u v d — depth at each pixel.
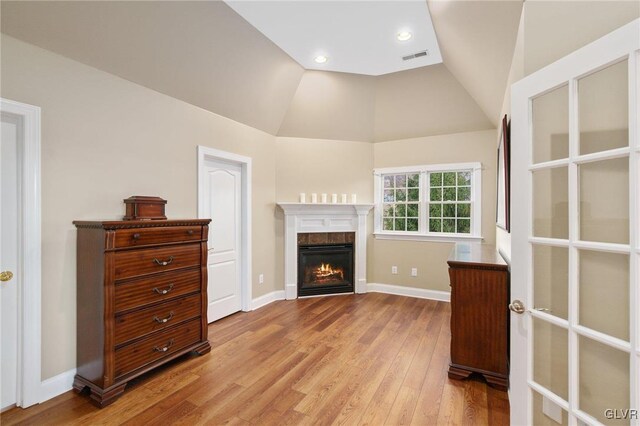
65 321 2.19
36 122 2.04
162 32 2.51
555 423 1.36
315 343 2.96
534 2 1.58
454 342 2.36
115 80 2.53
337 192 4.72
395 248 4.72
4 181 1.97
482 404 2.03
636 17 1.21
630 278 1.03
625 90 1.10
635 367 1.02
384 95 4.29
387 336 3.12
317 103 4.27
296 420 1.88
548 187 1.38
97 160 2.41
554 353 1.37
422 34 2.97
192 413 1.94
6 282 1.97
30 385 2.01
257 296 4.11
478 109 4.02
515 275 1.44
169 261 2.44
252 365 2.54
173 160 3.02
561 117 1.32
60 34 2.10
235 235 3.86
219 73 3.15
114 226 2.06
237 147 3.78
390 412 1.95
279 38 3.05
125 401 2.06
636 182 1.01
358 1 2.47
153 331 2.33
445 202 4.45
